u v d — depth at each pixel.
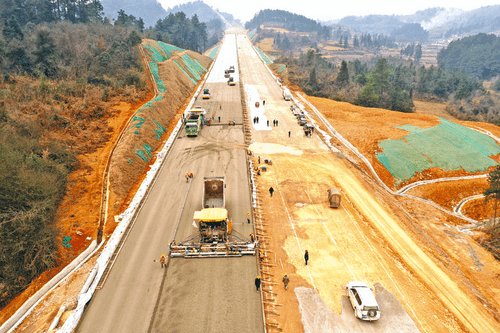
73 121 42.75
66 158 34.44
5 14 93.12
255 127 54.41
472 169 49.09
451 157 50.22
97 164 36.22
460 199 43.69
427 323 19.73
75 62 58.94
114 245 24.91
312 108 69.19
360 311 19.14
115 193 31.67
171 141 45.94
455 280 24.91
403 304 21.03
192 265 23.36
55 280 22.30
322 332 18.72
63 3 122.88
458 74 150.38
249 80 89.06
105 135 42.59
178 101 64.12
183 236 26.23
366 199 35.62
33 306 20.23
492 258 30.55
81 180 33.03
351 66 140.25
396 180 45.56
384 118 63.50
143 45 83.81
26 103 41.66
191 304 20.00
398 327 19.30
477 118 99.56
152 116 48.94
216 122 55.47
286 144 48.41
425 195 43.53
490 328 20.56
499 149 55.88
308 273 23.39
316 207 32.44
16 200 23.95
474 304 22.62
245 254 24.64
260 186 35.59
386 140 52.12
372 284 22.64
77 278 22.12
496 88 170.88
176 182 34.97
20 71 50.56
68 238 26.05
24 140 32.50
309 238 27.39
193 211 29.70
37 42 56.56
